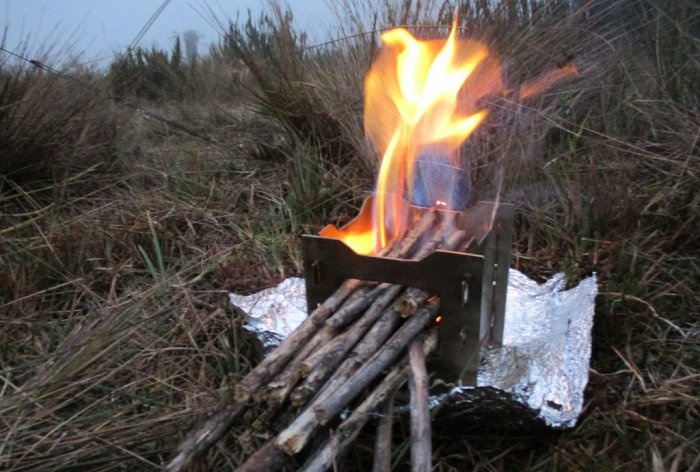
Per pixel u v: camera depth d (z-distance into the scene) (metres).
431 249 1.15
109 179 2.30
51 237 1.82
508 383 1.13
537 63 2.29
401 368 1.01
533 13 2.37
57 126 2.21
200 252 1.83
